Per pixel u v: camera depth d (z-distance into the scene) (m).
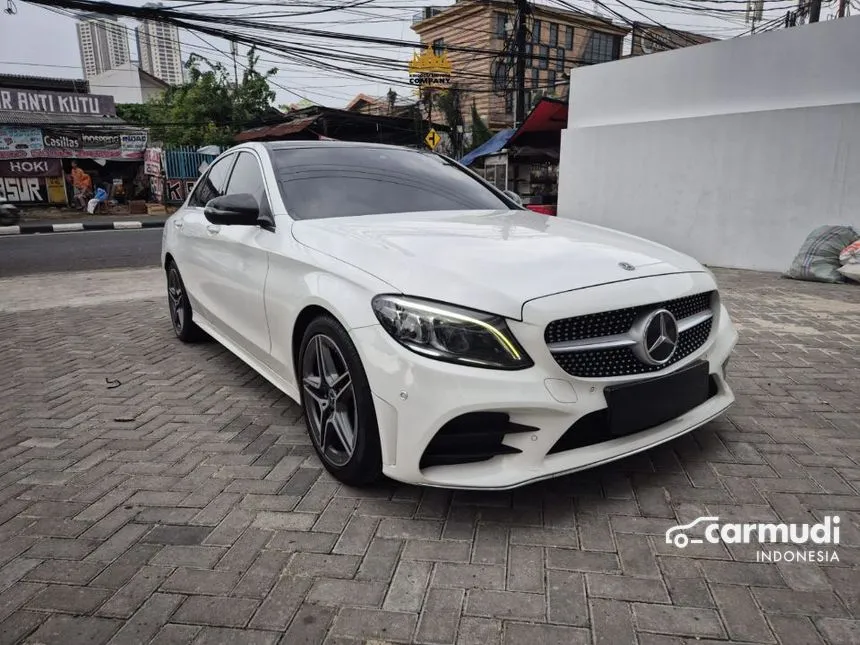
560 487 2.54
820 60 7.86
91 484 2.67
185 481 2.67
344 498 2.49
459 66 30.38
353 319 2.29
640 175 9.85
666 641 1.72
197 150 25.00
